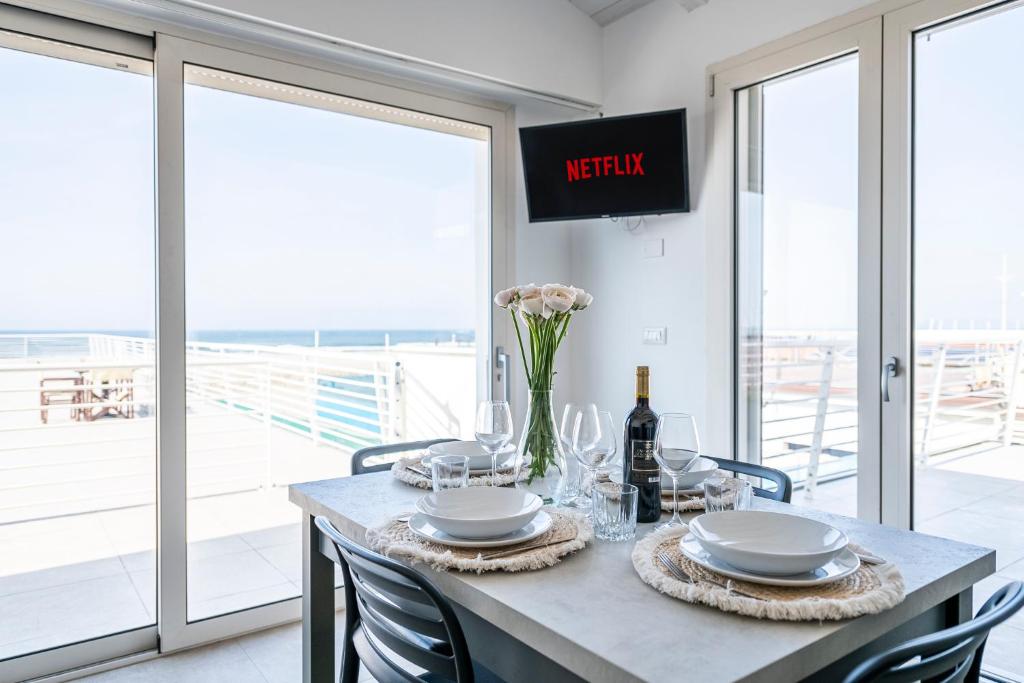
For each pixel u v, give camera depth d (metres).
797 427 2.70
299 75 2.69
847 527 1.41
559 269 3.59
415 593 1.13
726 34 2.91
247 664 2.33
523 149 3.17
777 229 2.78
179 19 2.39
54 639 2.33
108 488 2.88
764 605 0.96
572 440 1.54
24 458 2.68
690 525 1.19
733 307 2.94
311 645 1.69
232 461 3.11
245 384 3.08
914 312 2.34
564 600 1.03
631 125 2.98
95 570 2.80
